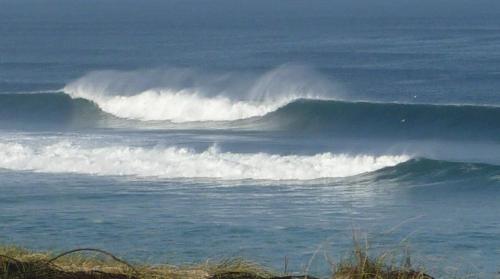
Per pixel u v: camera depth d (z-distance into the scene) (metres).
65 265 16.44
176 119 72.75
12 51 175.62
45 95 76.75
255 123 70.69
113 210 38.16
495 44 171.00
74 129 67.94
